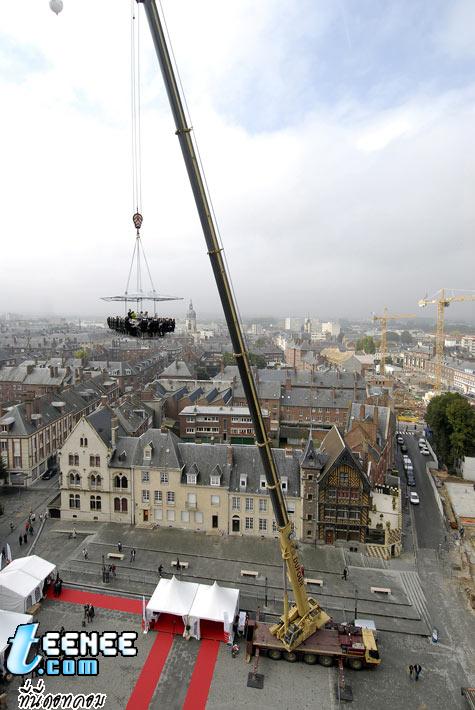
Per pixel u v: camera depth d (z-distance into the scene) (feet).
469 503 288.30
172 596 166.81
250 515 236.43
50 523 249.34
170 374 588.50
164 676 146.10
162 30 106.22
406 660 156.97
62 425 363.35
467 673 151.53
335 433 268.41
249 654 154.10
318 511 230.89
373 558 220.43
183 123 111.24
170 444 249.14
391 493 231.71
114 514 249.96
